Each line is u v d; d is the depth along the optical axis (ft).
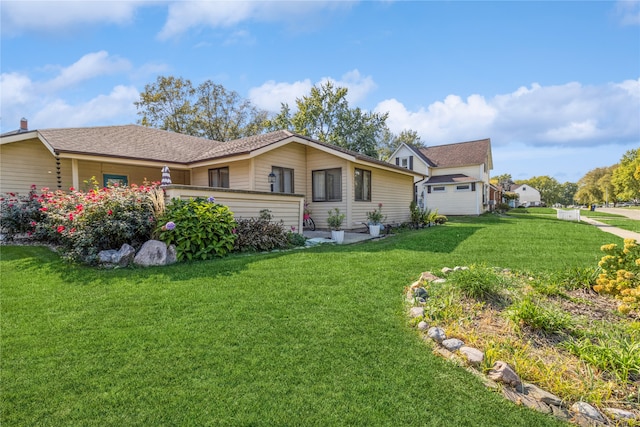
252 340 9.84
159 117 88.94
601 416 6.76
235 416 6.76
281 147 38.27
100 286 14.76
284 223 29.55
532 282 14.19
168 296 13.42
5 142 31.09
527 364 8.27
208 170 40.55
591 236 32.01
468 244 27.14
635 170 121.49
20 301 13.01
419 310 11.74
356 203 39.42
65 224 19.95
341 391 7.54
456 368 8.41
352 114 92.07
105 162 35.78
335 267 17.93
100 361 8.77
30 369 8.40
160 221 20.36
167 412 6.88
